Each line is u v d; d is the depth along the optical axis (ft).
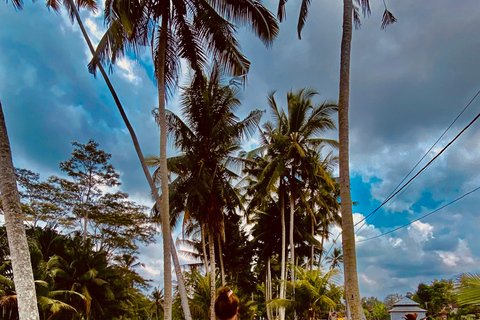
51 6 50.78
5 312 51.06
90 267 70.28
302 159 82.17
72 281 66.64
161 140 43.70
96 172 122.42
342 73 30.27
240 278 120.37
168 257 41.34
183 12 46.16
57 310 56.18
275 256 128.98
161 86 44.68
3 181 23.80
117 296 73.20
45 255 67.36
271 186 77.51
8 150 24.43
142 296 124.47
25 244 23.58
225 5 44.55
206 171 68.44
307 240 97.66
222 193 72.54
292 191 85.15
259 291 134.51
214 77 65.31
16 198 23.99
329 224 107.14
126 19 37.83
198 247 114.93
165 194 42.55
